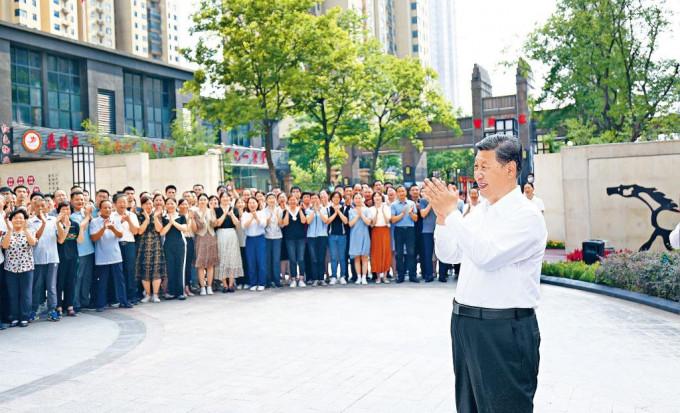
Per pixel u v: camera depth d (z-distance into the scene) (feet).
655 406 13.80
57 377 17.43
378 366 17.53
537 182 58.59
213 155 66.13
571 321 23.66
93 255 30.09
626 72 70.49
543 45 75.87
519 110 117.08
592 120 81.56
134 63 128.16
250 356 19.21
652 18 68.54
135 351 20.54
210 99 79.46
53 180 68.90
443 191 8.33
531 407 8.02
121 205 31.32
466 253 7.91
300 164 149.59
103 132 106.11
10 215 25.91
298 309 28.17
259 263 35.81
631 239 42.34
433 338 21.12
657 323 22.99
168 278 32.86
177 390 15.78
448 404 14.06
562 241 57.36
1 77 101.50
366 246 36.83
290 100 90.12
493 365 7.96
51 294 27.20
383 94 99.96
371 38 97.66
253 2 75.41
